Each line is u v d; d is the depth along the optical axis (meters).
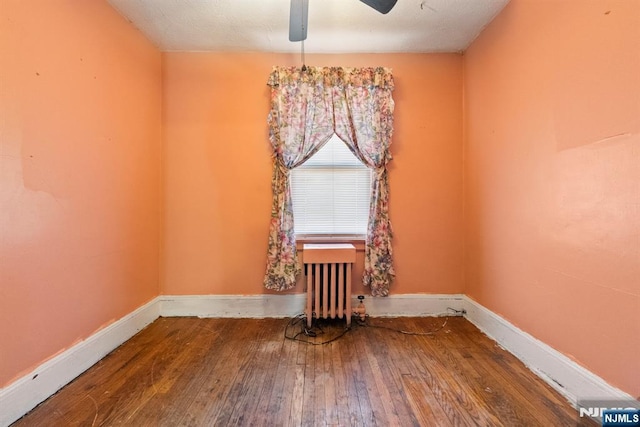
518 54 2.05
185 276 2.86
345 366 1.99
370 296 2.87
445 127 2.87
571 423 1.46
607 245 1.43
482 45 2.51
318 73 2.74
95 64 2.02
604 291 1.45
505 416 1.51
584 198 1.55
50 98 1.68
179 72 2.83
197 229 2.86
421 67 2.86
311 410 1.57
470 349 2.21
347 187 2.91
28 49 1.55
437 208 2.88
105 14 2.11
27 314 1.55
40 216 1.62
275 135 2.78
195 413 1.54
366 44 2.71
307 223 2.91
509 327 2.18
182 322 2.72
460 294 2.89
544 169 1.83
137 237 2.50
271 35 2.56
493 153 2.37
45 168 1.65
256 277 2.87
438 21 2.37
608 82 1.42
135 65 2.46
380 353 2.16
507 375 1.87
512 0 2.10
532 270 1.94
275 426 1.46
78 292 1.88
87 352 1.95
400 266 2.88
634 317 1.32
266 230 2.86
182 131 2.85
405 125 2.87
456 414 1.53
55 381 1.70
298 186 2.91
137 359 2.08
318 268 2.59
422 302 2.88
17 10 1.49
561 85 1.69
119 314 2.27
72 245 1.83
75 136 1.86
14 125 1.48
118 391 1.72
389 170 2.86
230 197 2.86
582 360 1.57
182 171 2.85
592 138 1.50
